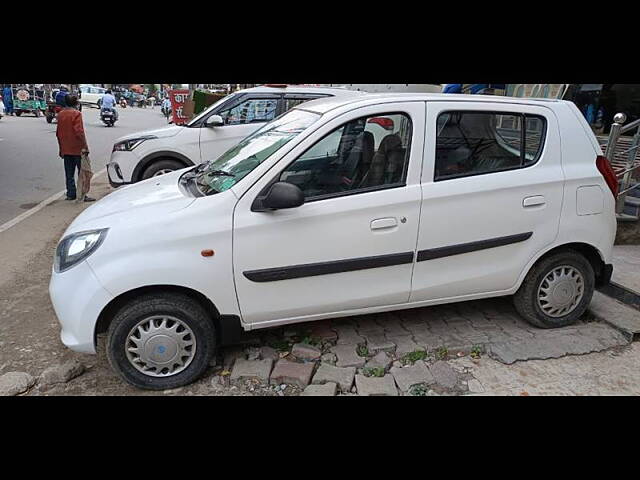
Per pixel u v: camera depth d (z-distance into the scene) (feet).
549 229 10.91
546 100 11.10
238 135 22.49
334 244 9.64
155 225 9.09
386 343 11.10
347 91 22.62
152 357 9.43
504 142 10.59
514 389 9.67
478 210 10.29
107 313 9.30
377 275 10.10
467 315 12.57
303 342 11.09
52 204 24.81
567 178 10.84
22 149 43.14
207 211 9.24
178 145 22.38
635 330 11.41
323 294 9.91
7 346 11.28
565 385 9.79
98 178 32.68
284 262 9.48
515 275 11.06
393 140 9.95
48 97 83.30
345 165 9.76
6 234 19.57
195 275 9.10
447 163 10.22
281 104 22.72
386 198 9.75
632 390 9.66
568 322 11.85
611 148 17.66
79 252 9.12
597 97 28.78
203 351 9.68
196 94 35.83
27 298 13.78
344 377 9.89
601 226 11.32
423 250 10.16
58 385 9.83
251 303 9.61
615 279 14.12
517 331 11.69
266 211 9.30
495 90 30.35
